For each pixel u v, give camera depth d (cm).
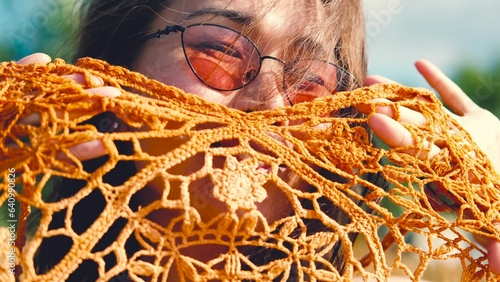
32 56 36
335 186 35
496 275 36
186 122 33
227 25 38
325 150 36
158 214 37
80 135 31
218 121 34
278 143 35
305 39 39
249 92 38
